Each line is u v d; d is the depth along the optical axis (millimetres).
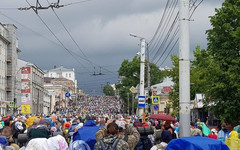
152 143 11797
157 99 35781
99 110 129625
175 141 6930
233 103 22125
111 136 8000
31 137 11438
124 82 94562
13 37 89938
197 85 38188
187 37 12977
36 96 112812
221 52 22391
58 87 169125
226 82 22188
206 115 32562
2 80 84250
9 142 10742
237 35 21438
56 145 9211
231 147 9133
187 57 12930
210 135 15992
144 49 39500
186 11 13023
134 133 9758
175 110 41219
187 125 12727
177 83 42125
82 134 11602
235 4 22609
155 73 94000
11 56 89000
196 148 6668
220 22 22594
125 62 94562
